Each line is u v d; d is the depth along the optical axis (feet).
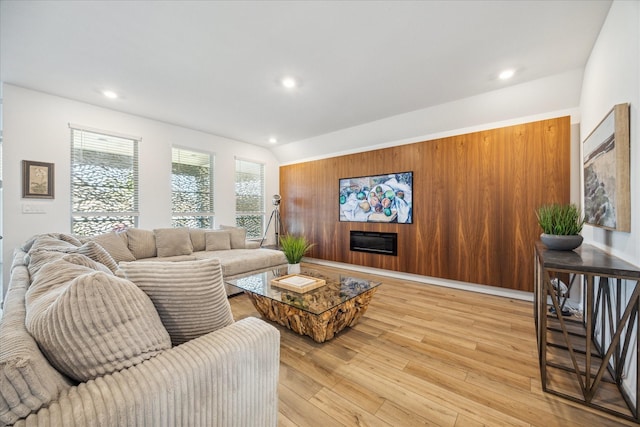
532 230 10.12
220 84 9.48
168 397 2.39
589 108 7.86
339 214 16.22
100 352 2.32
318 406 4.79
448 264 12.05
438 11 5.95
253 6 5.80
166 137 13.79
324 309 6.32
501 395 5.07
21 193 9.75
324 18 6.17
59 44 7.19
